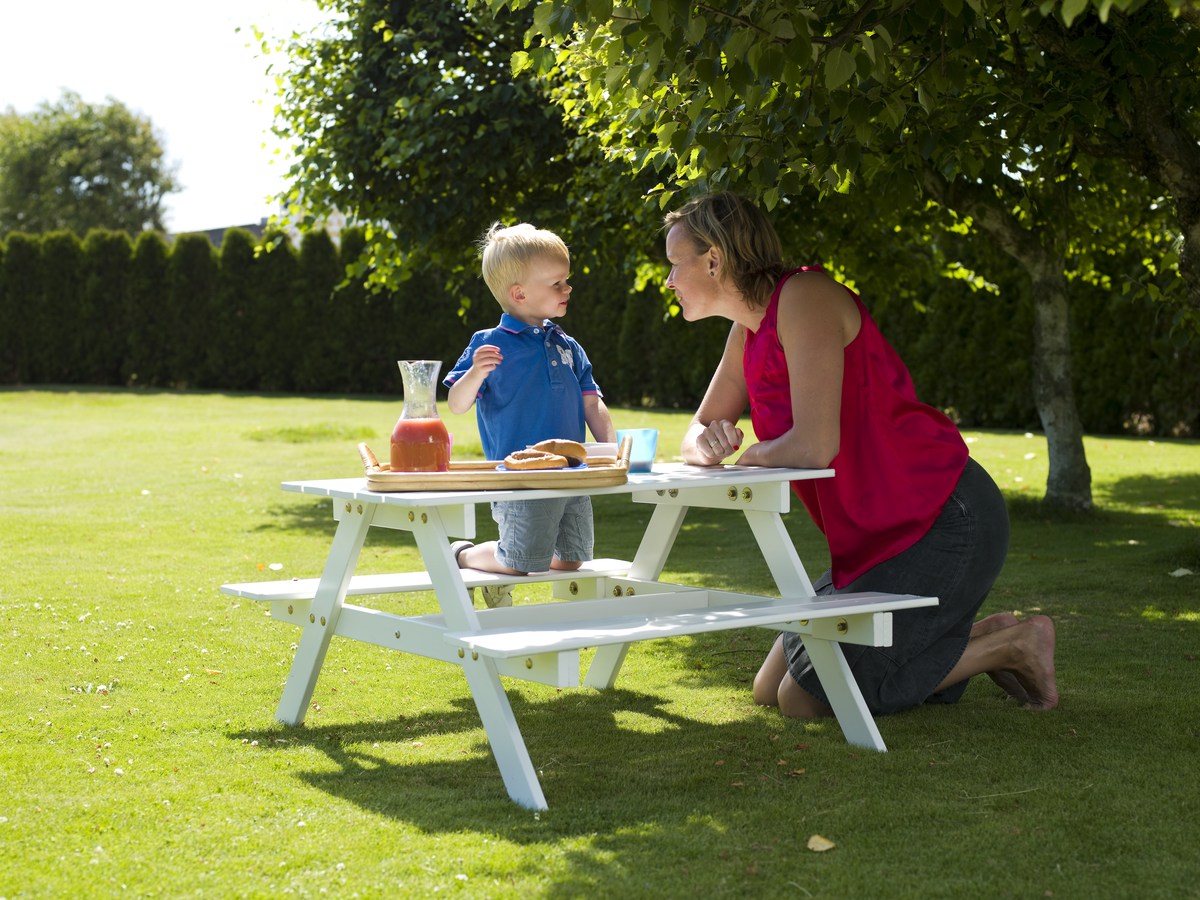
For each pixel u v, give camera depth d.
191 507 8.61
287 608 3.40
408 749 3.09
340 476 10.41
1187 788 2.70
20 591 5.33
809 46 2.73
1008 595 5.27
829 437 3.12
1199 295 4.97
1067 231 6.92
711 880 2.18
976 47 3.56
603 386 20.58
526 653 2.43
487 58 8.17
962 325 16.09
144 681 3.79
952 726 3.25
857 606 2.93
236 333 23.83
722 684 3.85
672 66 3.06
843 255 7.83
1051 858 2.28
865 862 2.27
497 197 8.82
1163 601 5.09
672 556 6.64
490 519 8.67
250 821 2.51
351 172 8.43
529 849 2.34
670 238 3.36
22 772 2.84
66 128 49.88
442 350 22.91
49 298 24.80
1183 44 4.15
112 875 2.21
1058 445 8.07
